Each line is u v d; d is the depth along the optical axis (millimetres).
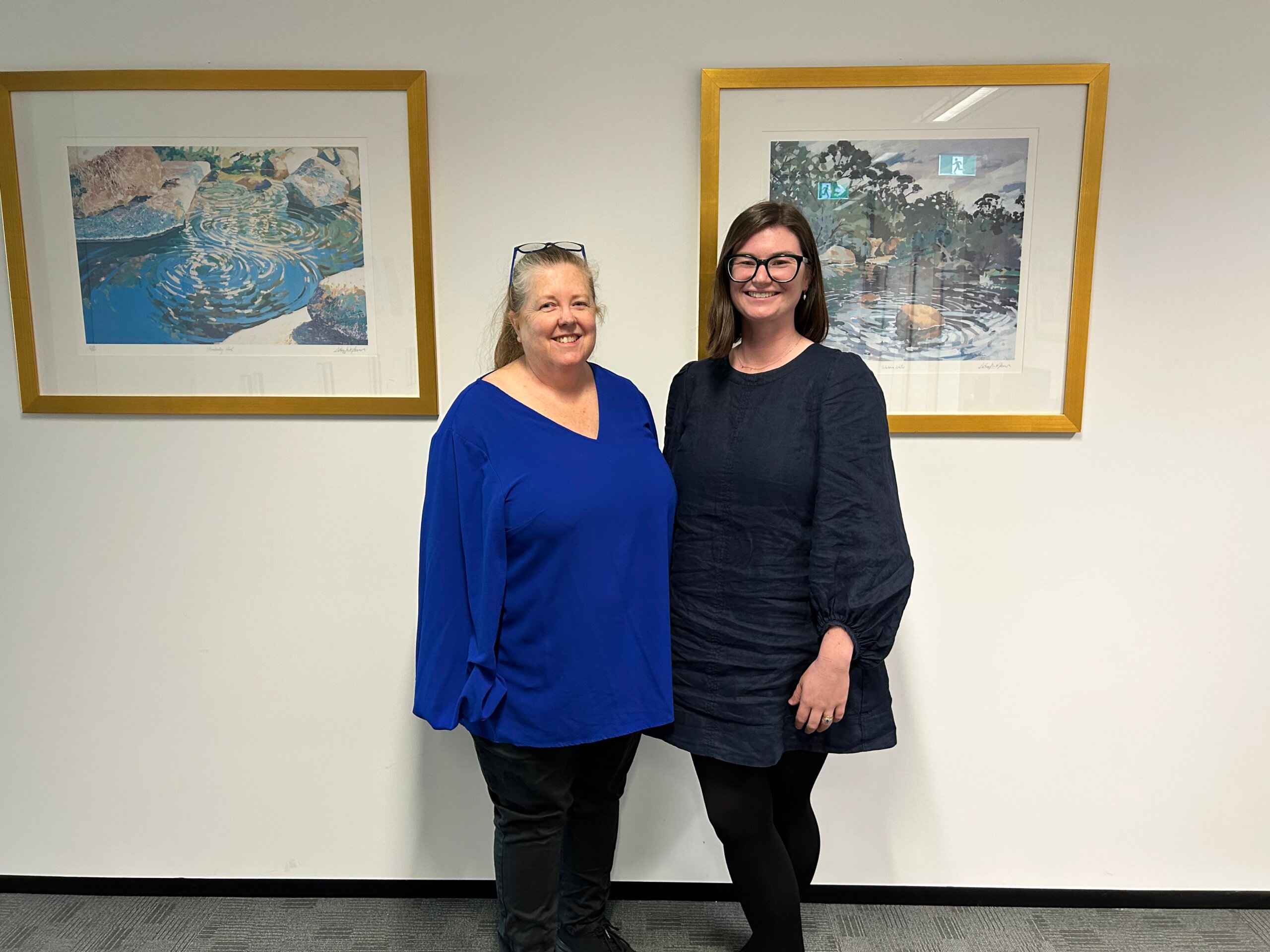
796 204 1583
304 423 1686
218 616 1762
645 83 1572
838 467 1234
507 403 1312
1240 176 1565
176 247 1619
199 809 1829
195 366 1659
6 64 1577
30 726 1806
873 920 1765
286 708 1792
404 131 1575
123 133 1580
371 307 1636
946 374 1633
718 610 1315
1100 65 1512
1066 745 1762
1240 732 1740
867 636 1220
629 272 1631
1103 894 1787
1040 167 1560
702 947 1688
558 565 1265
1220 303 1606
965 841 1800
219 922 1764
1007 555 1702
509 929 1407
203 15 1557
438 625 1315
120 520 1730
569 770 1382
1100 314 1619
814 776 1441
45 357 1658
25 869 1850
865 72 1529
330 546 1730
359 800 1821
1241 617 1705
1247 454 1651
